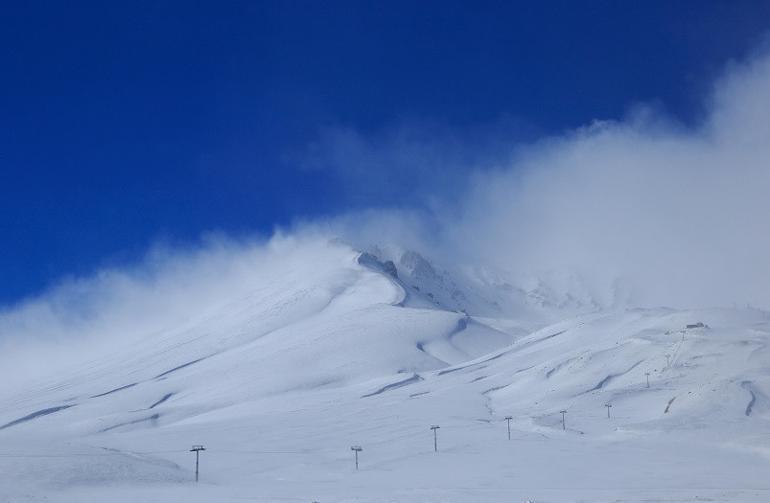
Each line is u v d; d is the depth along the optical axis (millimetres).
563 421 100750
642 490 50594
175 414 182750
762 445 76312
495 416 125188
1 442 93562
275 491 56344
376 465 79875
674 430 87562
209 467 84125
